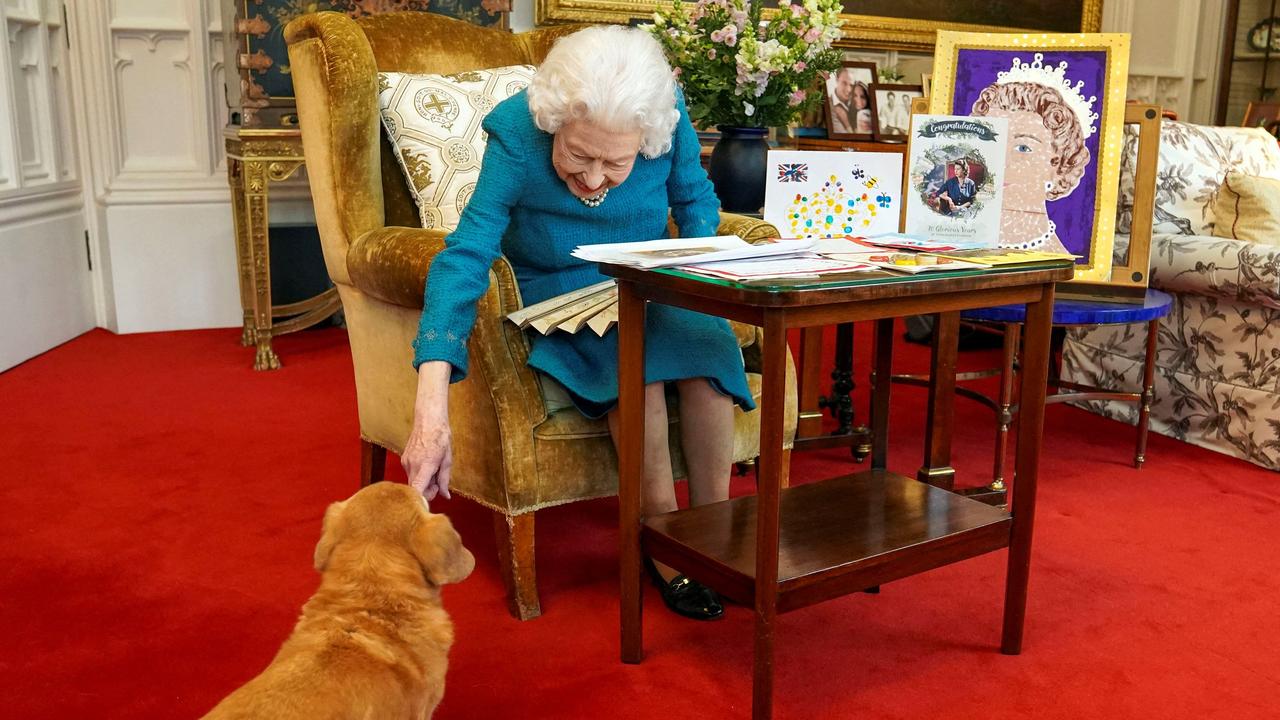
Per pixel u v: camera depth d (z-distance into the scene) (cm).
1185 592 243
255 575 246
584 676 202
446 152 281
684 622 226
